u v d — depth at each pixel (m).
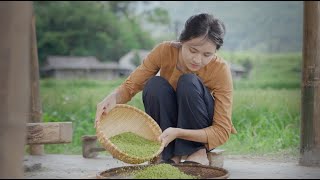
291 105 8.09
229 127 4.14
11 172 2.94
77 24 16.81
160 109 4.17
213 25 3.94
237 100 8.55
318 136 4.71
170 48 4.27
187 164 3.86
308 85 4.73
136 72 4.37
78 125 7.70
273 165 4.75
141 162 3.77
